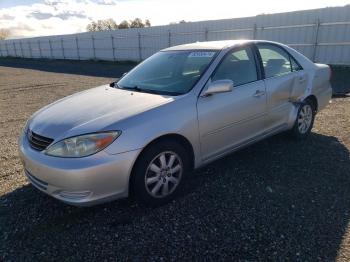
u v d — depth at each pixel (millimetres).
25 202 3465
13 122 7410
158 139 3182
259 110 4098
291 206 3191
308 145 4801
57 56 38500
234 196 3428
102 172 2840
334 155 4410
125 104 3338
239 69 3990
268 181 3729
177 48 4555
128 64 25250
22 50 47062
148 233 2867
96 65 26312
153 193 3213
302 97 4785
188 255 2572
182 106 3318
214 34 19234
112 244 2740
